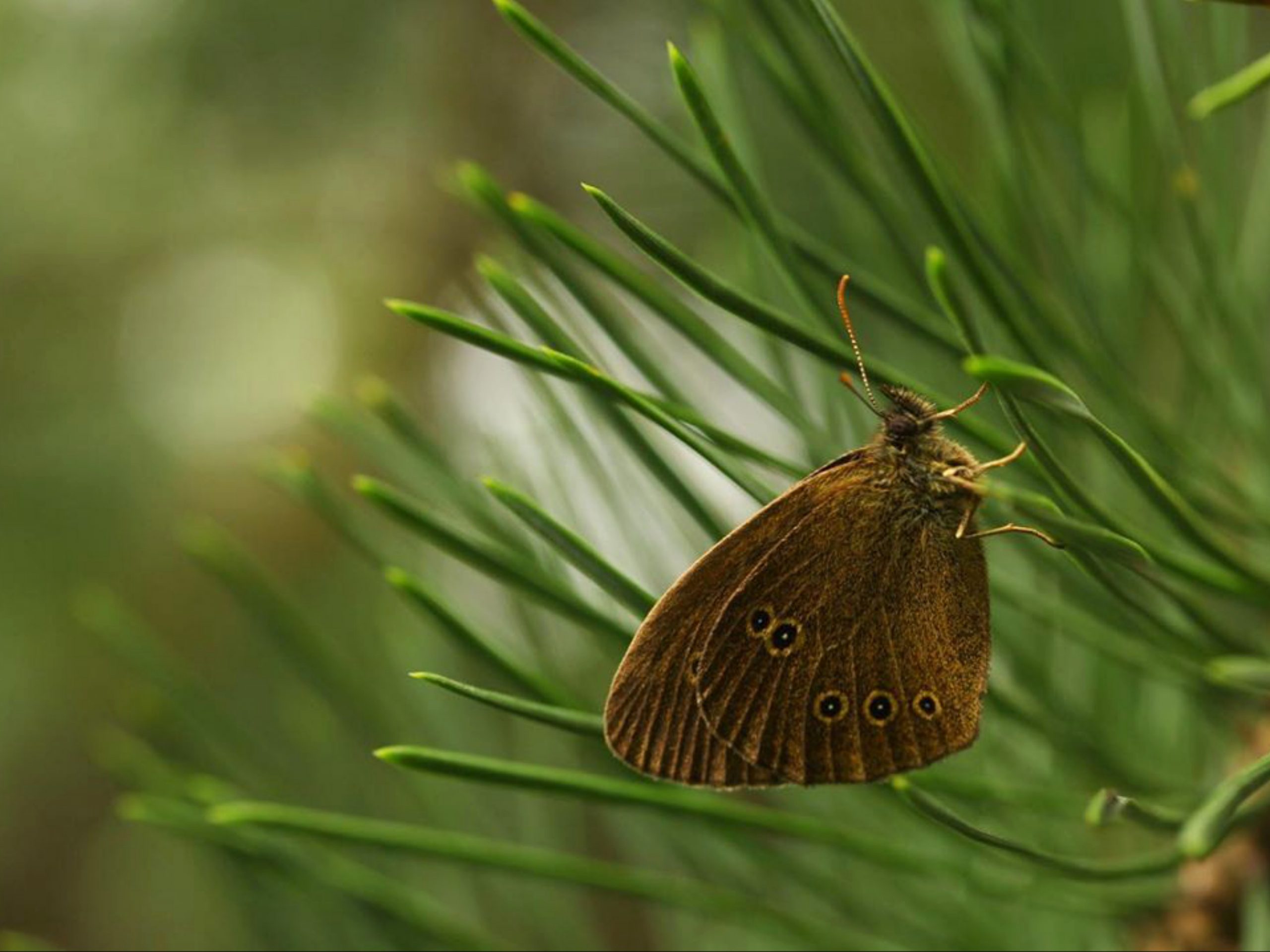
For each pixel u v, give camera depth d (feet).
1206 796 0.92
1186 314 0.93
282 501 1.25
